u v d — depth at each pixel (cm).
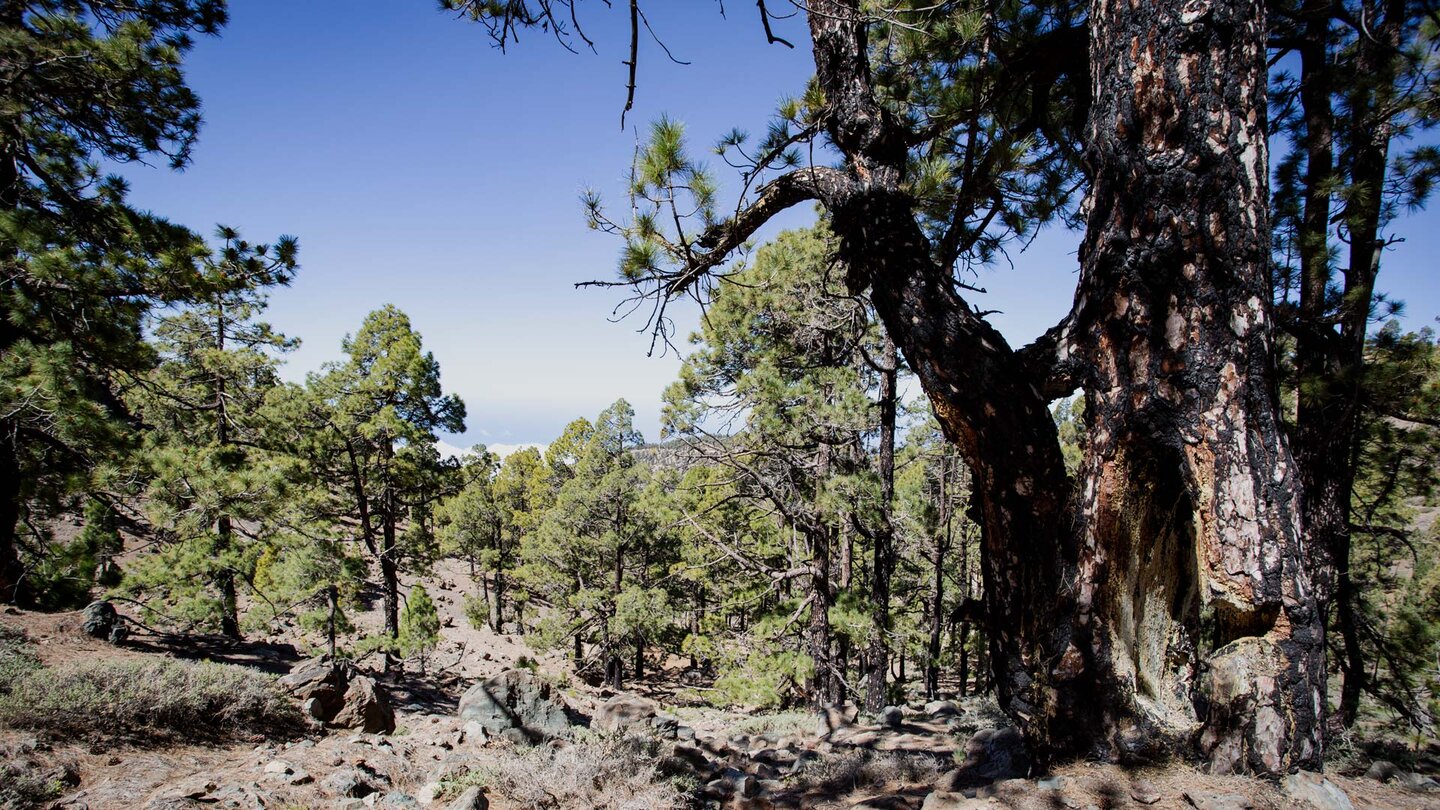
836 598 1448
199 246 950
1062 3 498
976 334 446
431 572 2314
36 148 953
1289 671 349
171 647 1234
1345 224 732
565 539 2883
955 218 582
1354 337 720
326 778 547
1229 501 358
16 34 831
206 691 670
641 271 546
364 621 3102
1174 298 372
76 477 987
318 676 752
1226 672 362
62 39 877
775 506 1670
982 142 606
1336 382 695
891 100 599
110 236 973
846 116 497
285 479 1287
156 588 1500
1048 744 412
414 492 2186
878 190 484
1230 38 365
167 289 982
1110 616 399
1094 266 406
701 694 2206
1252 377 361
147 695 618
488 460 2489
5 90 872
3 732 532
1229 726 359
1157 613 410
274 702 706
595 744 661
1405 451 902
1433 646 877
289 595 1736
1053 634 415
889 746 830
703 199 504
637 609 2533
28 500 988
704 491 2364
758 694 1484
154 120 973
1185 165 368
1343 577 844
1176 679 418
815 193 526
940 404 462
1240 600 357
